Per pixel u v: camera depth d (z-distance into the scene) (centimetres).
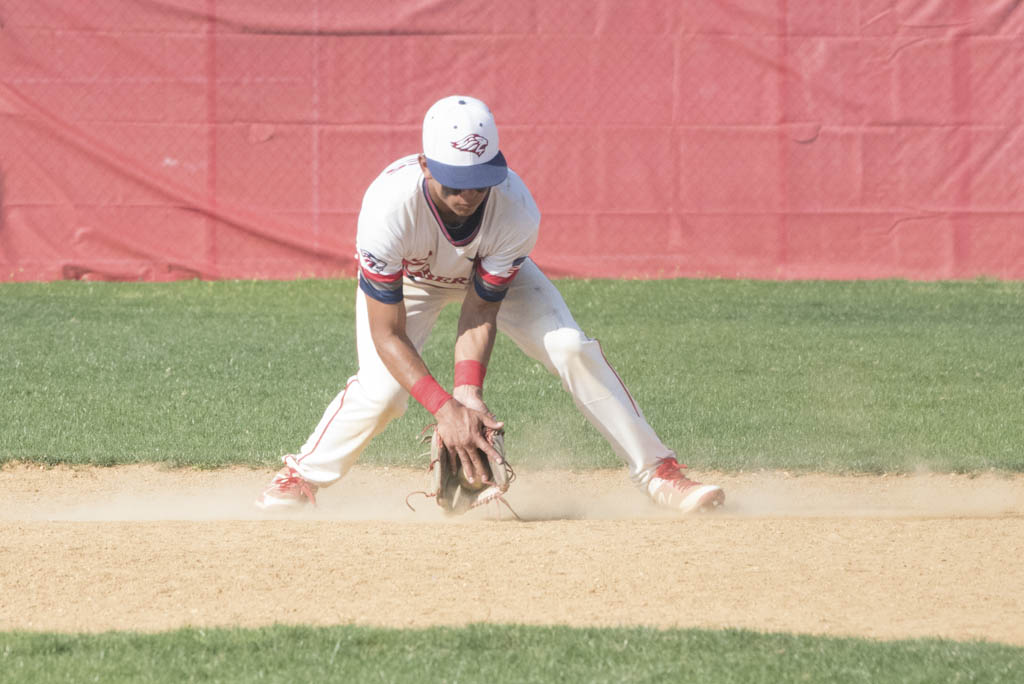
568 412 2889
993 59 5138
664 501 2039
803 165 5169
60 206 5009
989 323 4147
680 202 5166
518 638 1298
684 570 1584
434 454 1891
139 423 2717
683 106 5128
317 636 1305
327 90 5059
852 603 1463
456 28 5053
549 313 1991
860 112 5147
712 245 5194
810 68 5125
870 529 1795
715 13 5091
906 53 5131
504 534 1762
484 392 3080
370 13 5041
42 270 5016
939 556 1652
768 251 5206
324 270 5128
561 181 5131
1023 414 2844
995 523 1838
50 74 4962
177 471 2422
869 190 5188
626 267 5175
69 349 3531
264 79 5041
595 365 1989
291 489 2058
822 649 1264
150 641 1294
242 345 3641
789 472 2430
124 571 1570
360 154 5100
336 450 2039
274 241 5094
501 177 1655
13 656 1252
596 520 1894
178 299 4566
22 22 4934
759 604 1459
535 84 5088
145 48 4988
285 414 2808
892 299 4659
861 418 2797
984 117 5162
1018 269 5228
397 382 1961
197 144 5044
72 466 2433
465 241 1773
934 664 1221
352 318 4184
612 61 5097
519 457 2528
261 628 1334
